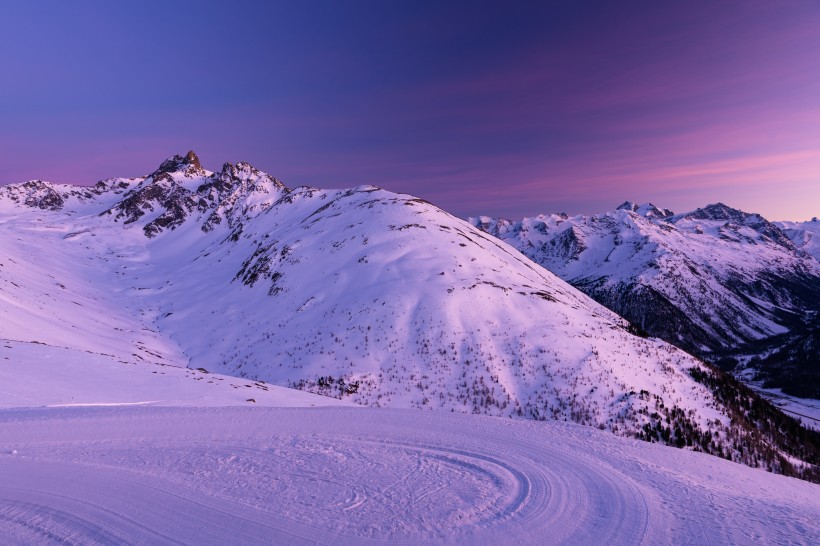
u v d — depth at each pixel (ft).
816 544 34.17
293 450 53.42
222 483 42.96
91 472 44.88
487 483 45.27
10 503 37.86
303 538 33.27
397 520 36.65
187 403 85.20
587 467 50.67
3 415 64.80
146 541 32.37
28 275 288.71
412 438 59.47
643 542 34.40
